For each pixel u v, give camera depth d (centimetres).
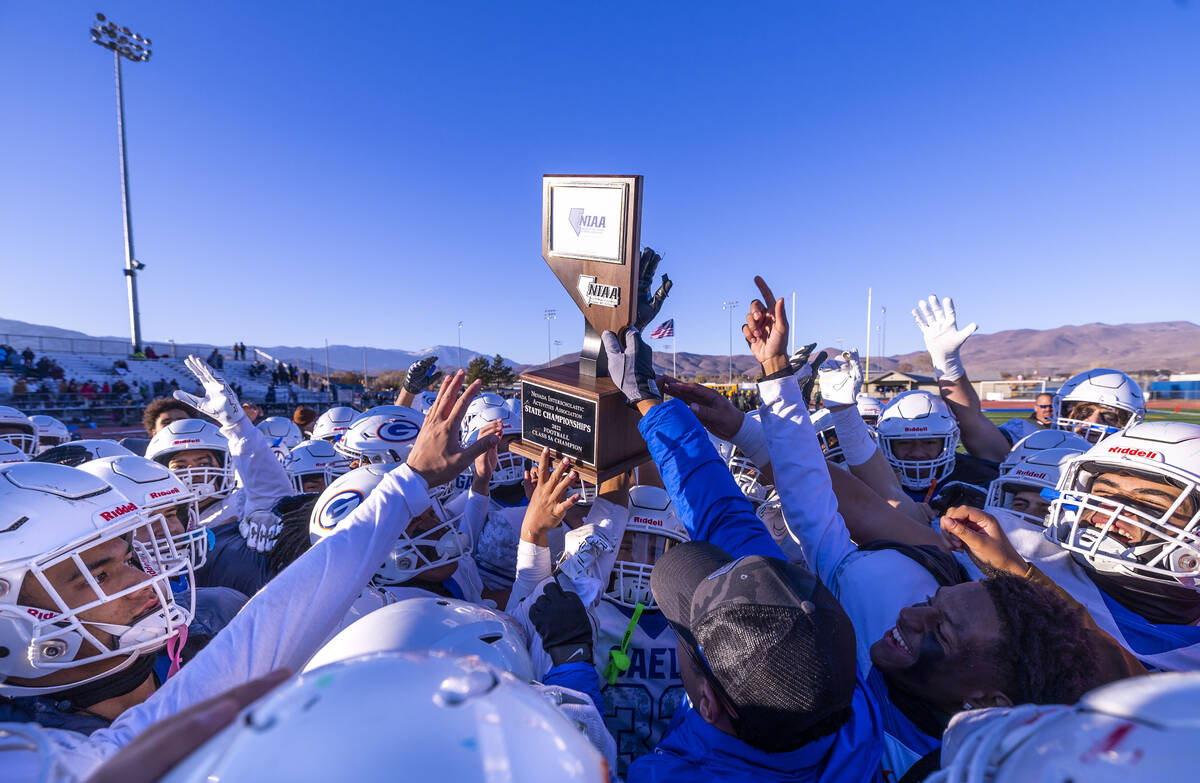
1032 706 72
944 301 388
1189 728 54
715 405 232
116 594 151
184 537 258
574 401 219
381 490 160
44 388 2709
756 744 117
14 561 134
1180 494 179
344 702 60
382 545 153
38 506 143
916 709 149
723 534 178
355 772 54
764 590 116
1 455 345
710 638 119
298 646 131
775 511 350
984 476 386
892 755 151
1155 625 190
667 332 2873
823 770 126
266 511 328
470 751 57
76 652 144
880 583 179
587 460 216
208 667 119
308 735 57
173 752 62
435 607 156
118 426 2397
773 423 210
